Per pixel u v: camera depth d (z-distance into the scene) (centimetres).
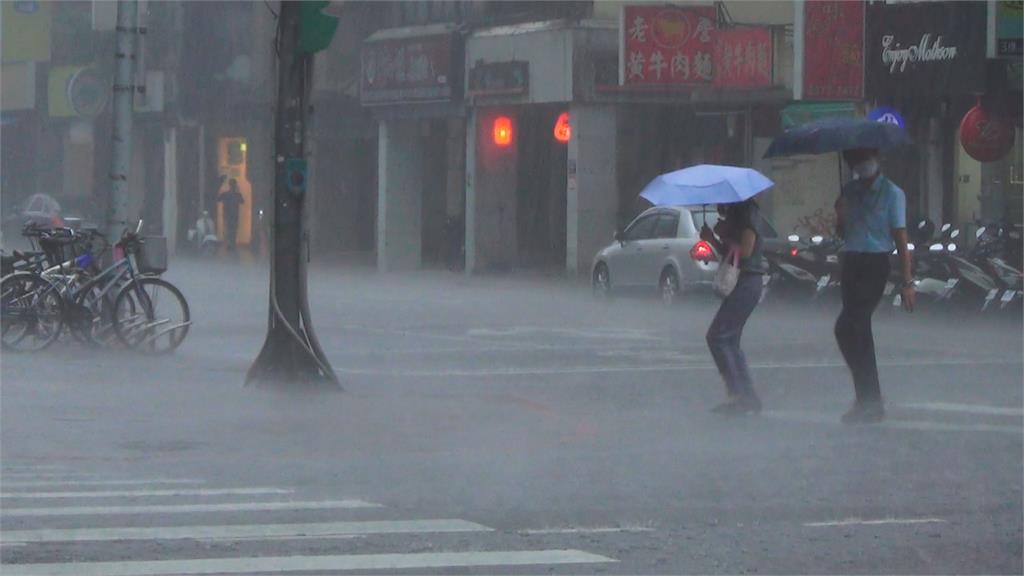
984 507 1341
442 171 6041
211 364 2458
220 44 7162
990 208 4253
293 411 1936
